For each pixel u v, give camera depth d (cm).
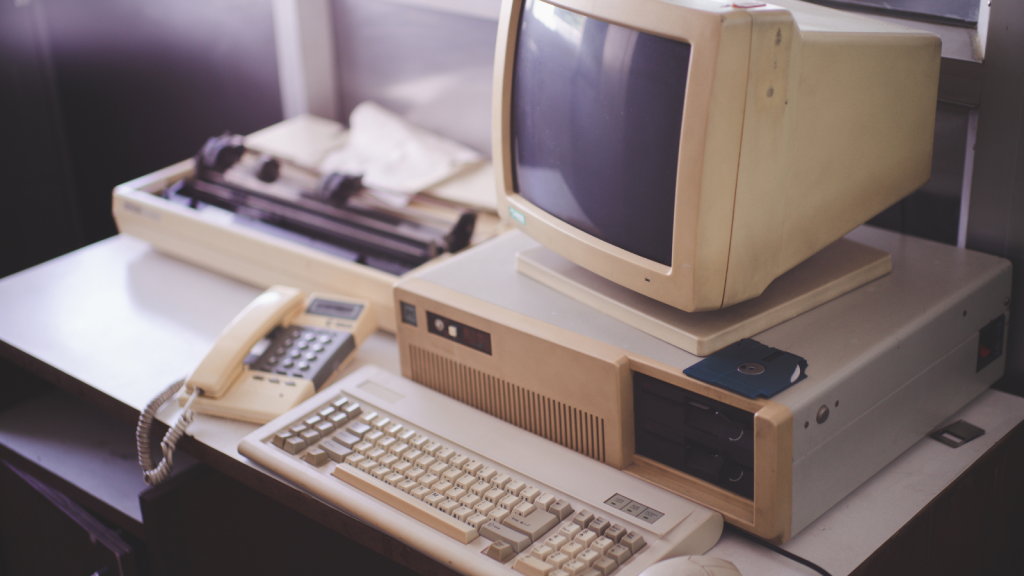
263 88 236
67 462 140
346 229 153
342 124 227
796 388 90
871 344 98
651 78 92
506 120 118
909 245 126
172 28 237
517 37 113
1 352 142
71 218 248
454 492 97
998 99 121
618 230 103
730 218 90
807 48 90
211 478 119
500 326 107
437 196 166
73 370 131
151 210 167
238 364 123
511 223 123
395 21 203
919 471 105
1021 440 117
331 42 217
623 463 101
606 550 88
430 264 138
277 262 151
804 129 94
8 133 227
